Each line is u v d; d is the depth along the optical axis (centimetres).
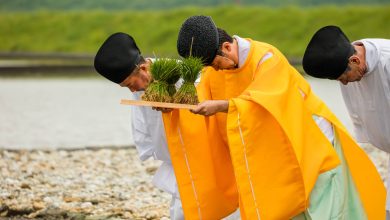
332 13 5594
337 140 790
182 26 764
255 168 746
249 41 779
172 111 785
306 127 757
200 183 796
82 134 1884
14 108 2470
